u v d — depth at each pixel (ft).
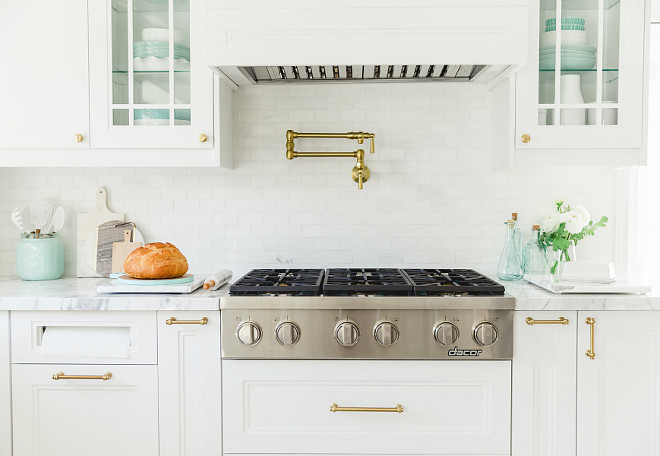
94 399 6.65
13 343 6.65
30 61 7.42
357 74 7.89
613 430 6.55
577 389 6.52
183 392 6.59
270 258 8.61
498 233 8.53
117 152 7.51
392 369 6.48
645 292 6.64
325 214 8.56
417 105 8.45
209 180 8.58
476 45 6.86
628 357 6.54
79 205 8.63
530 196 8.49
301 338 6.46
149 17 7.45
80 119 7.44
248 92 8.51
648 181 8.56
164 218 8.61
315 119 8.49
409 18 6.85
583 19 7.39
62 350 6.59
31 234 8.23
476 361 6.48
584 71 7.38
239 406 6.55
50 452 6.66
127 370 6.61
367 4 6.86
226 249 8.61
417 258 8.56
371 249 8.57
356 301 6.39
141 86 7.48
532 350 6.48
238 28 6.88
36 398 6.67
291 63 6.90
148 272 7.03
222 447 6.59
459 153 8.48
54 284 7.81
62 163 7.52
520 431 6.49
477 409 6.50
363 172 8.26
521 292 6.83
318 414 6.54
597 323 6.51
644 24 7.25
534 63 7.24
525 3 6.82
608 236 8.50
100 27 7.40
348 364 6.49
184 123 7.48
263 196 8.57
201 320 6.50
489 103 8.42
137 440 6.64
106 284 6.96
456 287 6.61
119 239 8.58
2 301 6.58
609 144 7.29
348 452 6.54
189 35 7.41
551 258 8.53
